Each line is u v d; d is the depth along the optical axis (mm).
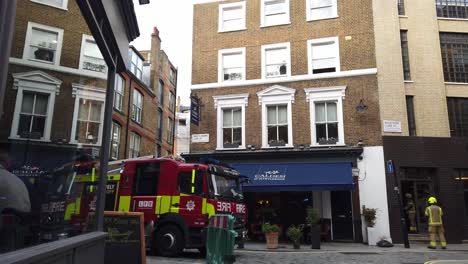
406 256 12445
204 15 22875
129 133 26203
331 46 20578
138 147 28234
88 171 5035
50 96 3777
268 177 18453
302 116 19984
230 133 21156
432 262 10898
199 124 21500
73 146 4457
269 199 19734
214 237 8047
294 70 20672
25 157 3312
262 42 21562
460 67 20438
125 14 6555
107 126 5812
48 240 3744
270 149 19938
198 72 22172
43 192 3645
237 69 21891
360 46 19922
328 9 21000
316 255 12562
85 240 4484
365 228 17672
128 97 25969
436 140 18906
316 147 19344
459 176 18766
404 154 18531
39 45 3525
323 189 17312
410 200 18422
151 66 32562
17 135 3189
